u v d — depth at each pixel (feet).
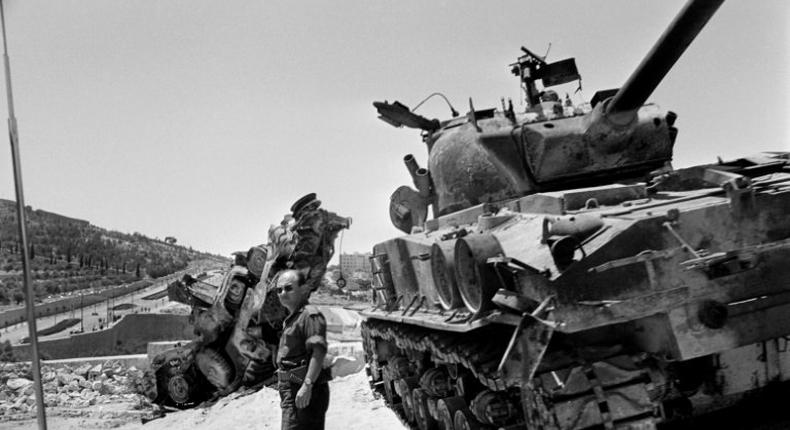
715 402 24.32
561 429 19.20
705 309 19.53
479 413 24.70
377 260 38.34
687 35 22.68
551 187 31.09
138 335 113.50
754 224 20.49
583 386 19.72
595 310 18.89
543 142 29.96
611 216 21.44
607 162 30.40
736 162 27.07
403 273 33.53
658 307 19.16
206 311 53.93
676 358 19.54
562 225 20.54
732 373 21.53
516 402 23.80
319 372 21.94
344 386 51.70
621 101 27.25
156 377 55.98
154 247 512.22
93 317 186.50
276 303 49.57
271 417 43.34
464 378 27.35
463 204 33.37
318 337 22.24
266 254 52.49
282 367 22.89
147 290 295.07
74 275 316.40
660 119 30.81
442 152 34.50
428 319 27.50
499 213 27.99
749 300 19.93
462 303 25.63
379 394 45.52
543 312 18.97
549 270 19.26
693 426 24.57
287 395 22.67
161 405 56.24
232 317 53.47
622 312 18.95
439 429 33.58
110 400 60.23
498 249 21.72
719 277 19.63
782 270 20.24
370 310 40.75
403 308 35.09
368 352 46.37
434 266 27.30
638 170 31.60
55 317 185.57
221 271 59.26
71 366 72.08
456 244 22.99
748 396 24.99
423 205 39.34
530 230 23.25
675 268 19.42
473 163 32.45
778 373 21.97
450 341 26.66
